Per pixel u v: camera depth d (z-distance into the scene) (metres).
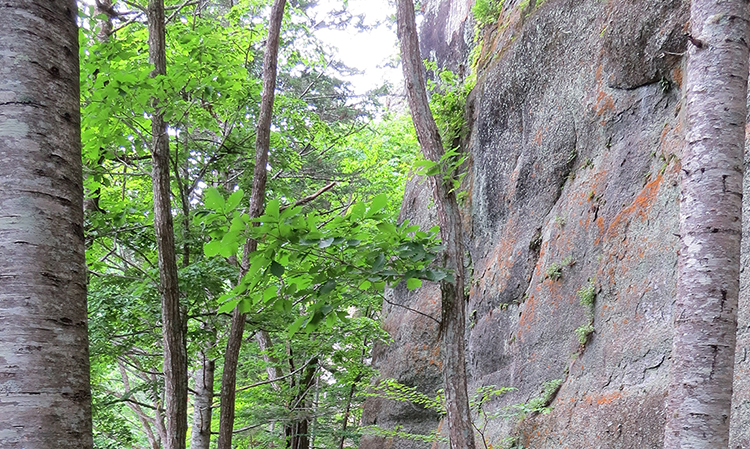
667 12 5.08
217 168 7.77
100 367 8.87
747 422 3.38
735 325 2.32
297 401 9.98
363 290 3.86
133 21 7.41
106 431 9.41
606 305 5.10
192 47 5.90
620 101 5.62
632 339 4.62
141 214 6.82
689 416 2.28
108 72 4.78
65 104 1.63
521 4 8.20
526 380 6.02
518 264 6.81
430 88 10.94
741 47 2.49
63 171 1.59
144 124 5.54
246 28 9.92
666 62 5.06
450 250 3.81
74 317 1.55
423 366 8.55
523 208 7.04
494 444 5.96
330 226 3.20
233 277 6.63
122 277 6.57
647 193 4.95
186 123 6.40
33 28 1.59
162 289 4.71
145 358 8.14
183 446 4.60
